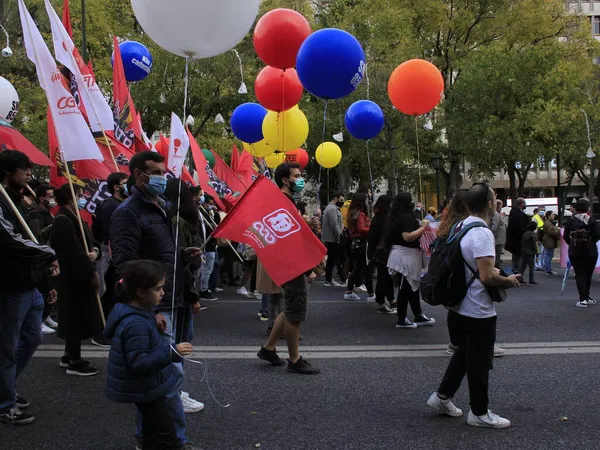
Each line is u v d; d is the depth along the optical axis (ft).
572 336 22.09
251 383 16.25
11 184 13.76
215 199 33.60
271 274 14.94
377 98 59.93
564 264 36.91
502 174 159.33
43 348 20.31
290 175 17.83
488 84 69.72
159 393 9.77
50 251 12.71
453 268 12.84
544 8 80.33
